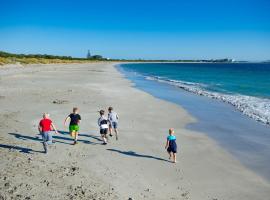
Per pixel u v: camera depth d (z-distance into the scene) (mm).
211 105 30594
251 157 15273
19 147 15148
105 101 29766
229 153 15773
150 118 23141
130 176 12375
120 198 10477
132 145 16328
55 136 17266
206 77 82125
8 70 68125
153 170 13102
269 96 39250
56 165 13070
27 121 20344
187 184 11898
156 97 35250
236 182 12258
